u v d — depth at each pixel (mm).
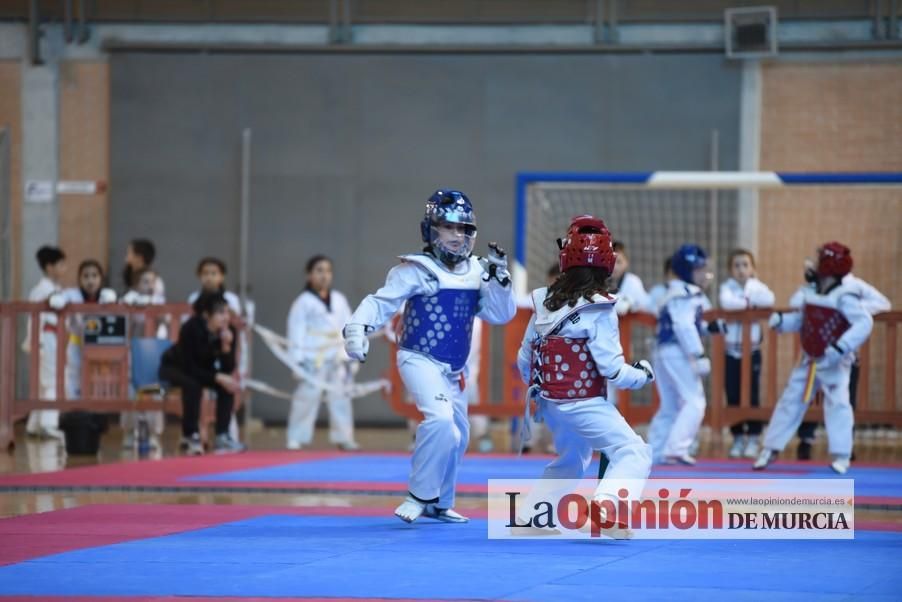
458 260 14516
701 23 35781
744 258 27031
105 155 37125
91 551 12477
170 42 36938
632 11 36094
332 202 36719
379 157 36594
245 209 36438
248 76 36812
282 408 36500
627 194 35781
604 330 13281
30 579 10789
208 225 36812
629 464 13172
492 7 36469
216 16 37062
